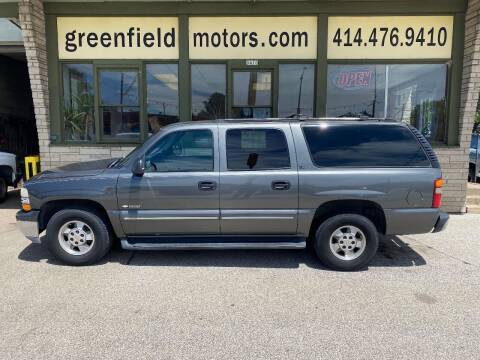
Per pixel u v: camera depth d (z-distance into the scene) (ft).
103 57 25.29
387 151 14.42
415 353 9.16
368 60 24.86
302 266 15.05
